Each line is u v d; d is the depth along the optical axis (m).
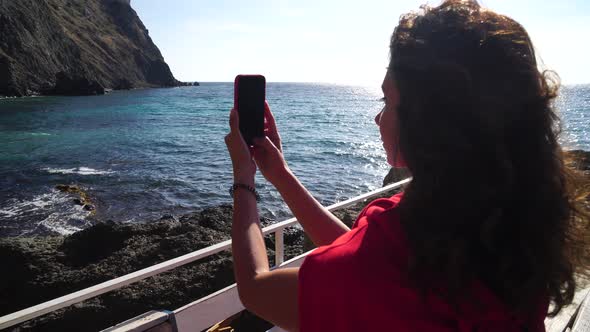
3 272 6.66
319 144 34.97
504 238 0.64
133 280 2.14
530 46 0.71
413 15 0.77
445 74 0.65
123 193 19.41
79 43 111.75
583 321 1.87
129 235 7.34
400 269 0.66
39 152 28.25
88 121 47.56
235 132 1.06
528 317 0.71
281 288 0.77
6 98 75.06
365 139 38.03
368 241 0.71
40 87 84.56
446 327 0.66
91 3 138.00
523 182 0.66
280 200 16.72
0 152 27.83
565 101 0.72
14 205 17.09
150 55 151.00
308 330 0.72
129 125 45.72
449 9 0.72
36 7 93.62
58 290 6.19
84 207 17.17
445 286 0.64
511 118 0.66
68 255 7.04
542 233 0.66
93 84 91.19
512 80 0.66
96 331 5.07
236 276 0.86
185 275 5.51
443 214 0.65
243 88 1.19
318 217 1.19
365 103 97.44
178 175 23.11
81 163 25.36
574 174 0.72
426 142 0.66
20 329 5.14
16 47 82.38
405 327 0.66
